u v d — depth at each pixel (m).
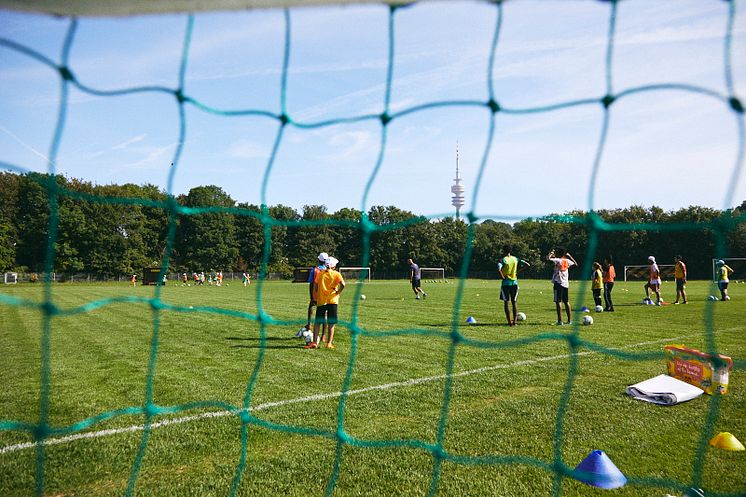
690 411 4.34
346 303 16.81
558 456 3.01
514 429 3.96
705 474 3.15
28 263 41.44
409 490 2.98
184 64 3.15
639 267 37.72
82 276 43.28
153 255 48.28
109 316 13.02
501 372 5.90
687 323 10.41
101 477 3.22
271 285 36.69
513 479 3.11
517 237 46.25
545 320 11.11
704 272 35.94
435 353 7.18
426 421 4.17
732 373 5.72
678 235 36.41
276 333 9.57
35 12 2.27
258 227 52.44
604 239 38.75
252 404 4.71
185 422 4.21
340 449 3.35
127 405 4.73
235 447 3.67
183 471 3.29
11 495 2.98
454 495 2.91
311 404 4.68
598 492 2.92
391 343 8.09
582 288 3.38
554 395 4.89
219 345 8.16
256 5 2.37
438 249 50.97
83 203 42.69
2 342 8.76
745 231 31.27
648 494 2.89
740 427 3.94
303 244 53.81
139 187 47.41
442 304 16.12
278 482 3.11
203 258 49.19
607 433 3.86
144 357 7.20
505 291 10.23
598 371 5.92
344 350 7.52
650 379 5.09
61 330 10.30
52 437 3.88
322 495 2.95
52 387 5.46
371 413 4.41
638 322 10.62
